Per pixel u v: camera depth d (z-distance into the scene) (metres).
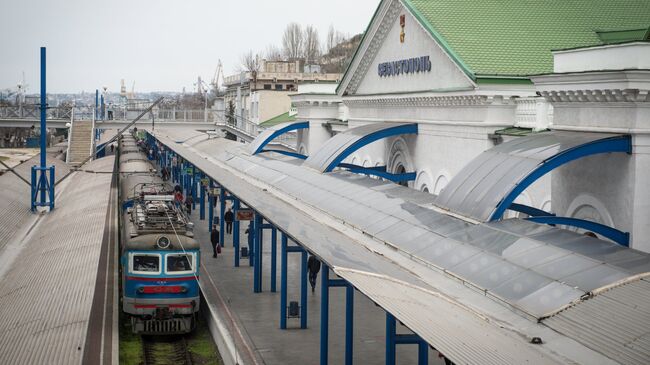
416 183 31.73
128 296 23.61
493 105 25.95
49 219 34.97
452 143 28.42
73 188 45.44
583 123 19.56
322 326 18.30
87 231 27.62
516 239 14.97
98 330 19.00
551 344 10.70
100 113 83.31
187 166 54.75
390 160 34.50
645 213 17.77
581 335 10.70
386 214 20.31
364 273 14.53
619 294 11.30
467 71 26.17
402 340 16.20
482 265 14.28
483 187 18.28
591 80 18.59
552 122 23.14
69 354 14.80
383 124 33.34
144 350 22.31
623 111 18.03
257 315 24.42
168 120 77.12
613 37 26.89
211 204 41.06
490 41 28.70
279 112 76.81
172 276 23.64
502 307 12.55
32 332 16.34
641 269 11.96
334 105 46.34
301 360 19.98
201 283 29.11
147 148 93.25
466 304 12.87
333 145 31.89
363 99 37.00
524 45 28.52
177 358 21.98
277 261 33.34
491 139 26.03
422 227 17.98
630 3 32.75
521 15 31.20
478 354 9.70
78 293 18.97
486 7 31.84
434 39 29.03
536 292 12.36
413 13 30.92
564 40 29.05
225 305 25.69
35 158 56.91
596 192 18.95
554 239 14.47
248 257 33.84
